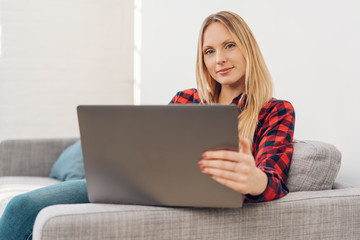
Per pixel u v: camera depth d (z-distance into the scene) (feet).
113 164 3.68
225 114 3.29
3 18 11.12
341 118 5.62
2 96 11.19
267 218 3.98
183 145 3.45
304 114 6.25
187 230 3.78
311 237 4.14
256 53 5.10
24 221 4.29
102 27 11.56
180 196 3.72
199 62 5.37
